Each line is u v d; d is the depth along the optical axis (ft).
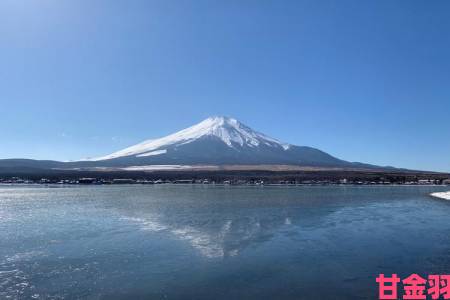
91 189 370.12
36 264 72.28
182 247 86.89
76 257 77.56
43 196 258.98
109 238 96.78
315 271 68.85
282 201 212.23
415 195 272.92
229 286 60.90
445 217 142.20
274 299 55.88
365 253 82.07
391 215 147.43
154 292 58.18
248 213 150.30
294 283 62.39
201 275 66.28
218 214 146.61
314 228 114.21
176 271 68.44
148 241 93.25
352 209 169.27
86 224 120.37
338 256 79.66
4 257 77.36
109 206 180.96
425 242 94.07
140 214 146.61
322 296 57.06
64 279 63.72
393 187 429.79
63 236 99.45
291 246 88.79
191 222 124.57
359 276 66.18
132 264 72.64
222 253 81.56
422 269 70.38
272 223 123.24
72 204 192.95
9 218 135.64
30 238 96.63
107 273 67.05
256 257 78.48
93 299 55.36
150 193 294.66
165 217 137.28
